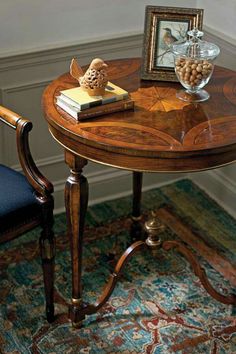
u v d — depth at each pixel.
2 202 1.95
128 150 1.80
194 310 2.28
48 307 2.18
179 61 2.01
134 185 2.48
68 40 2.54
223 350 2.12
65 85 2.12
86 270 2.46
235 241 2.64
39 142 2.66
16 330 2.19
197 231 2.70
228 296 2.31
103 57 2.64
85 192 1.99
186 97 2.06
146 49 2.16
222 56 2.65
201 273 2.20
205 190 2.94
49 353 2.10
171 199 2.88
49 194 2.00
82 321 2.21
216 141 1.83
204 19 2.70
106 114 1.95
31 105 2.58
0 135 2.57
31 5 2.39
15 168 2.67
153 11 2.16
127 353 2.11
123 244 2.60
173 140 1.83
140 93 2.09
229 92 2.11
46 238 2.06
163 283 2.40
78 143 1.87
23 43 2.46
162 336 2.17
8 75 2.48
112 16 2.57
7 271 2.44
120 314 2.26
